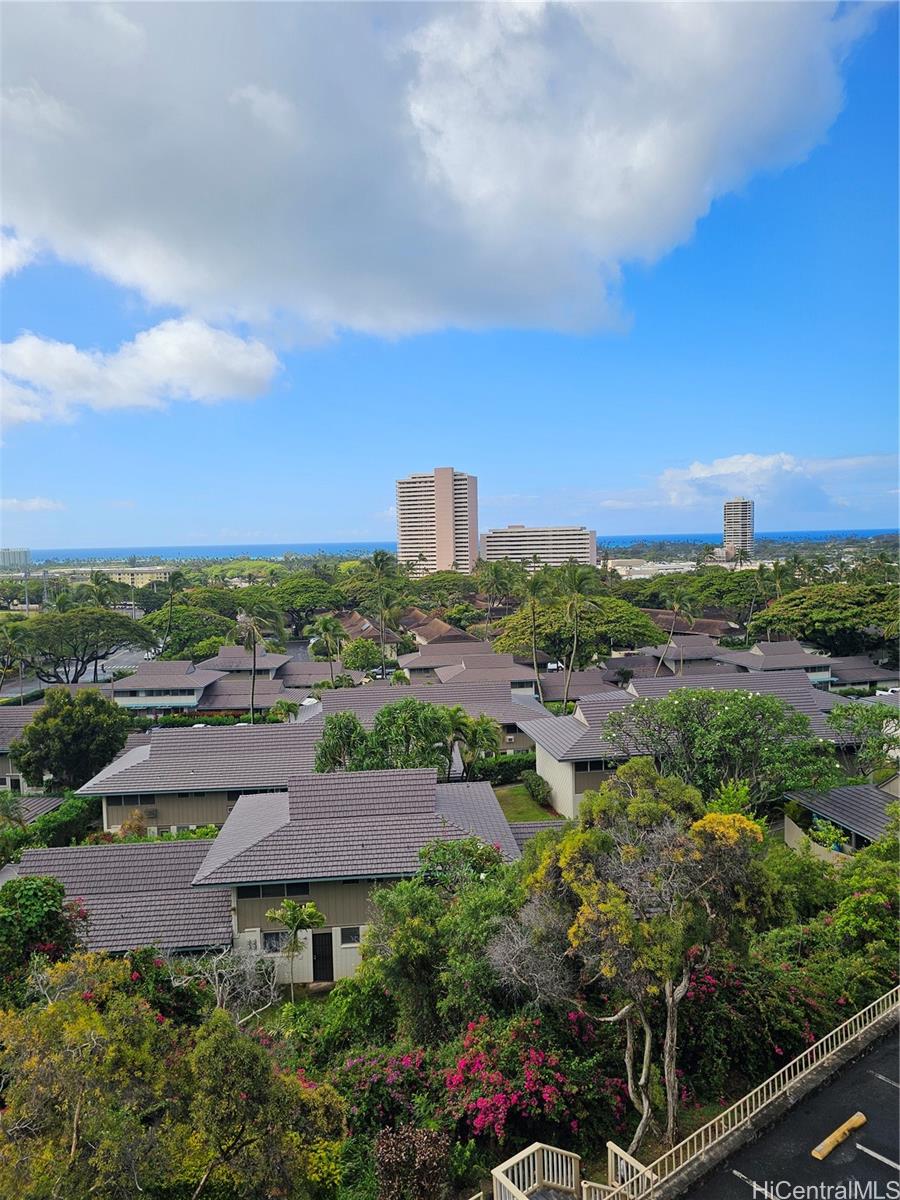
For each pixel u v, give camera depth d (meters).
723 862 13.09
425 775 28.19
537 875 15.15
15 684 77.50
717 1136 13.16
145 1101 10.66
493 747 40.44
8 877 25.80
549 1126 14.41
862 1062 14.96
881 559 110.06
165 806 37.66
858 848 29.08
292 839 25.69
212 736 40.00
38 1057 9.95
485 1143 14.46
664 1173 12.91
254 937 24.77
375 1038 18.11
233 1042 10.87
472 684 54.31
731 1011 16.08
